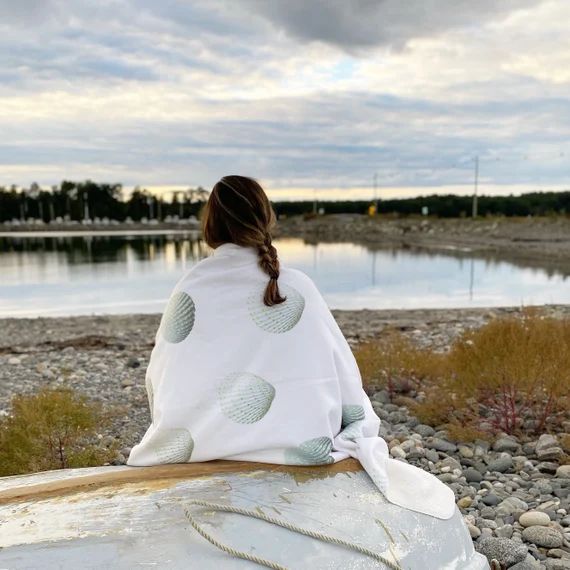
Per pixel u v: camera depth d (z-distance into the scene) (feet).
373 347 23.71
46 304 56.13
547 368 17.35
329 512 6.88
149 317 44.60
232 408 7.34
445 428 17.88
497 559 10.54
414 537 7.00
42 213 387.96
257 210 7.84
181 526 6.43
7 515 6.54
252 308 7.59
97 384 24.26
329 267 88.38
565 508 12.71
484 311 43.98
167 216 405.59
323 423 7.47
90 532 6.29
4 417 16.75
